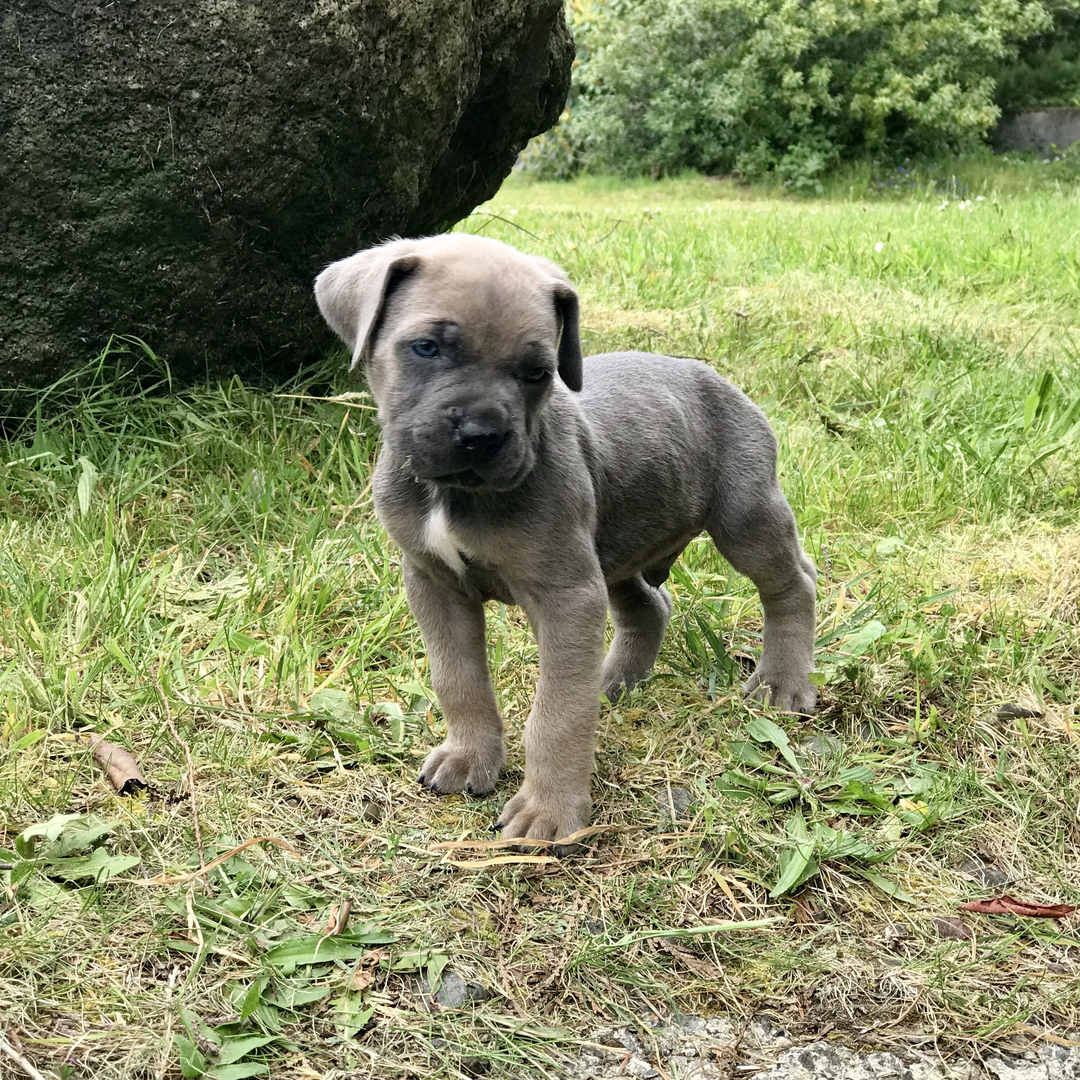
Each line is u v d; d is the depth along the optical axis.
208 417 1.12
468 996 0.57
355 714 0.78
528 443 0.63
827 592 1.00
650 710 0.82
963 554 1.05
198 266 1.11
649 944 0.61
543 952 0.60
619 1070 0.54
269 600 0.91
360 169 1.14
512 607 0.95
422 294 0.63
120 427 1.10
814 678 0.82
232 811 0.68
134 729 0.75
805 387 1.43
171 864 0.64
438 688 0.73
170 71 1.04
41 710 0.76
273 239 1.13
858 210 3.07
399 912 0.62
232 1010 0.55
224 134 1.06
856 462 1.21
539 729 0.68
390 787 0.72
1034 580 1.00
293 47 1.04
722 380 0.85
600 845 0.68
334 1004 0.56
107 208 1.06
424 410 0.62
